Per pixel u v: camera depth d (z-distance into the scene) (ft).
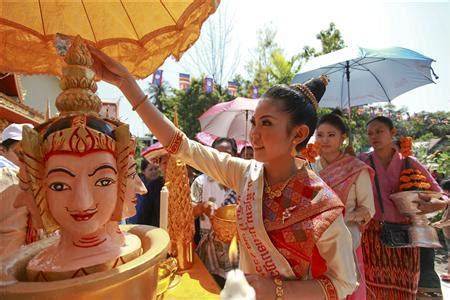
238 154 14.08
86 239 2.53
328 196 3.56
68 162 2.36
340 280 3.40
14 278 2.23
